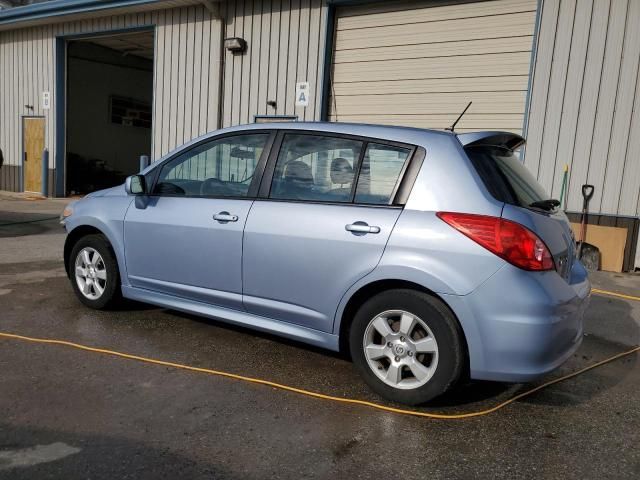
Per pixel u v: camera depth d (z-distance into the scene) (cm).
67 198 1589
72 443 284
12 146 1692
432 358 329
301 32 1059
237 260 402
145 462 270
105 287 490
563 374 415
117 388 351
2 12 1535
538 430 323
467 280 314
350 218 355
